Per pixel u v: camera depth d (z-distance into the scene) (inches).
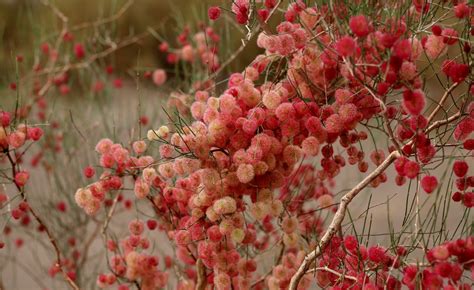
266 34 37.1
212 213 36.5
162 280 41.3
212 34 51.6
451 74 35.3
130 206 49.9
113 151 39.4
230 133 36.1
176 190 38.7
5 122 39.6
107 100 59.5
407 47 33.0
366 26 32.9
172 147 37.5
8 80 65.9
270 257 49.1
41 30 63.6
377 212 67.8
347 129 36.7
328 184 48.1
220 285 37.8
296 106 36.2
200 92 40.7
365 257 36.0
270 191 36.5
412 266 33.9
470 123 35.6
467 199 35.2
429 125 37.1
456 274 32.7
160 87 52.9
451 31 35.4
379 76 34.9
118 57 112.7
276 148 35.9
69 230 54.2
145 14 121.4
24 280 67.8
